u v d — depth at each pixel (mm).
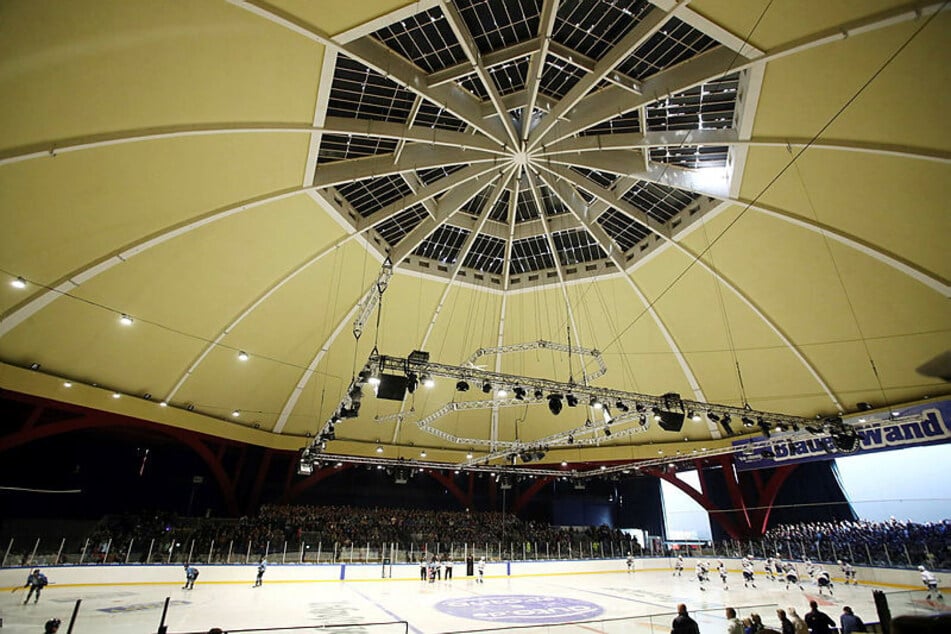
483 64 18203
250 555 28703
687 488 39031
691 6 14258
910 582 26406
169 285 22734
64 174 16672
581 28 17438
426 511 41938
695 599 23328
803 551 32688
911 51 14141
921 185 17469
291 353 29531
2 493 30078
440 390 35219
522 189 26547
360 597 23047
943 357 23250
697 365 30469
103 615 16953
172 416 27766
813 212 20250
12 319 19578
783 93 16359
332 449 36000
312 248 25000
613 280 29000
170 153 17812
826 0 13344
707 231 23953
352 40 15523
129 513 33312
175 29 14055
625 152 22578
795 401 29312
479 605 21094
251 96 16719
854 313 23625
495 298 31266
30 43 12844
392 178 24375
